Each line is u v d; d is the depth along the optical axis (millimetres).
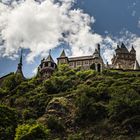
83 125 107812
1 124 98812
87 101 112312
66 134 105188
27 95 134500
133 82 132125
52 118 108000
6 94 146125
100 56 172500
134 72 149375
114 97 114688
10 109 108125
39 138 87125
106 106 112500
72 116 111500
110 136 100750
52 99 122938
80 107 111625
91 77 143000
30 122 108250
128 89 119312
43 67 162500
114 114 106312
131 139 97500
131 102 107062
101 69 162875
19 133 87938
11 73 171875
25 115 117188
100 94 120812
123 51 191250
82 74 147125
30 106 126000
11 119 104625
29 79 159125
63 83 138750
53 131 105312
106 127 103938
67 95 125188
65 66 161875
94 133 103312
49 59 165750
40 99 127250
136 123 101750
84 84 136625
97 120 108375
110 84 130125
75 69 161375
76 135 103062
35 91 137125
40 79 152875
